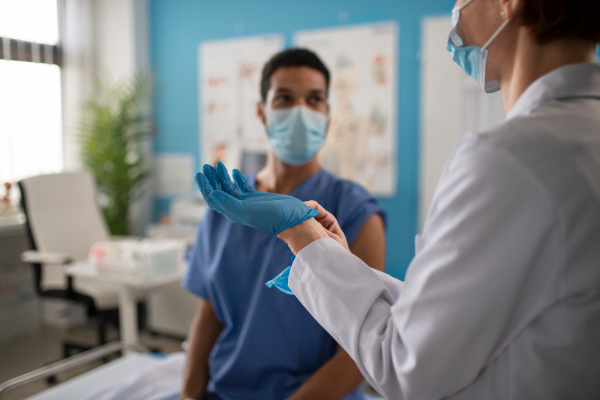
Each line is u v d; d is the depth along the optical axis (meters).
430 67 3.10
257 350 1.09
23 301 3.58
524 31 0.58
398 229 3.33
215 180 0.69
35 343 3.40
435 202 0.56
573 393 0.50
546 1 0.53
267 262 1.09
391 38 3.22
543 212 0.47
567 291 0.48
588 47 0.56
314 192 1.16
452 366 0.50
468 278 0.48
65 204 3.08
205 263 1.22
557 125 0.51
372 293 0.58
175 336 3.40
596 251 0.47
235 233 1.14
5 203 3.51
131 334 2.55
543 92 0.55
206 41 3.96
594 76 0.55
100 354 1.73
